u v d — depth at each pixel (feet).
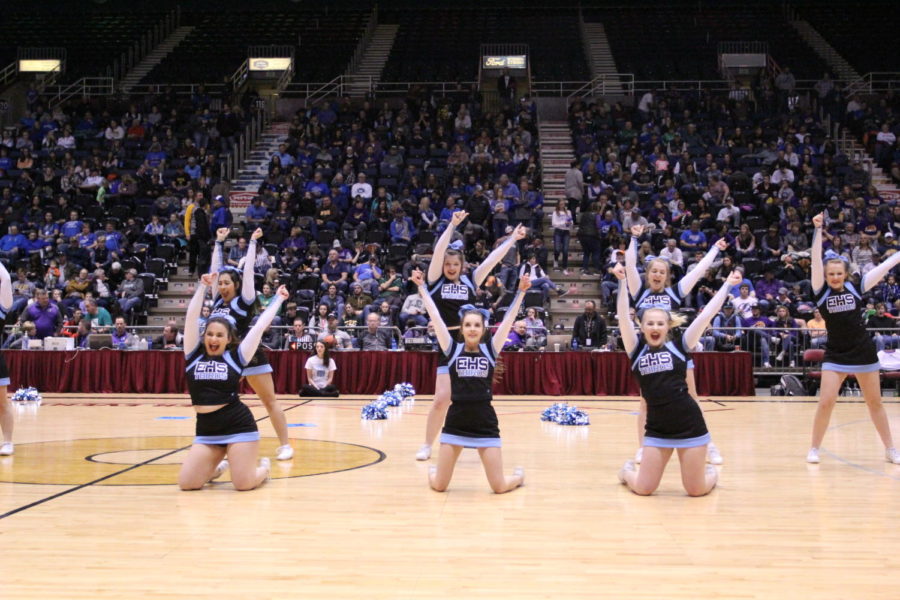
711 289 52.60
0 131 84.33
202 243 62.08
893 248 57.62
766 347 48.06
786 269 55.16
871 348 22.43
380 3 103.04
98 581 12.24
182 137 78.48
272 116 89.40
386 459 23.21
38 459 23.12
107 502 17.47
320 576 12.51
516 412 37.29
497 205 62.59
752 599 11.56
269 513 16.55
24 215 66.13
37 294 49.93
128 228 64.13
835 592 11.87
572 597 11.61
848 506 17.40
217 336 18.69
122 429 30.19
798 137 73.77
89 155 74.74
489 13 108.27
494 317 51.03
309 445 25.99
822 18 102.94
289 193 66.64
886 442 23.02
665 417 18.31
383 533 15.05
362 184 67.31
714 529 15.42
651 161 70.18
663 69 93.56
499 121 77.36
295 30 104.78
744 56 93.20
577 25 103.40
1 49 101.45
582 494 18.62
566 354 46.19
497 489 18.61
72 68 97.09
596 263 61.21
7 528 15.24
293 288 56.03
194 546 14.12
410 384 44.73
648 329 18.28
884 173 73.67
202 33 105.81
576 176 66.69
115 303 54.54
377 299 52.80
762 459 23.63
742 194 65.26
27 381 46.68
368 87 92.94
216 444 18.81
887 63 93.40
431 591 11.84
